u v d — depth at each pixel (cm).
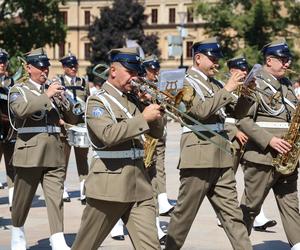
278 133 1063
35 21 6844
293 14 5956
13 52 6769
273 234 1330
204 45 981
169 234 1012
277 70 1073
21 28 6869
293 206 1062
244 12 6069
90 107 820
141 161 842
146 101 839
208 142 976
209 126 978
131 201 820
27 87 1108
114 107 822
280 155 1045
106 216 828
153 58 1332
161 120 845
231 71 1228
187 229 1007
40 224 1391
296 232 1054
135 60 828
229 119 1246
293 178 1066
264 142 1035
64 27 6975
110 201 814
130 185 820
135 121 789
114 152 823
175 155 2803
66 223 1402
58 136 1138
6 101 1384
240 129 1055
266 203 1650
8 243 1220
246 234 970
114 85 835
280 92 1070
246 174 1080
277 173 1056
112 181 816
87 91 1606
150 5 12519
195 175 981
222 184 983
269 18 5912
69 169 2325
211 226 1381
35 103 1072
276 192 1075
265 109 1064
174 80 848
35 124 1119
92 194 820
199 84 966
